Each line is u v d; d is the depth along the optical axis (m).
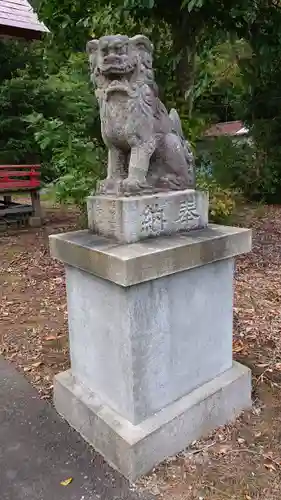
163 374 2.26
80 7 5.51
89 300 2.31
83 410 2.44
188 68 5.14
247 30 4.77
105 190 2.37
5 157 13.20
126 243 2.12
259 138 10.53
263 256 5.95
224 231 2.41
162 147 2.35
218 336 2.54
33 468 2.26
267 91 9.59
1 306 4.50
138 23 5.00
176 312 2.24
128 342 2.07
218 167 9.62
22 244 7.03
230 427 2.52
